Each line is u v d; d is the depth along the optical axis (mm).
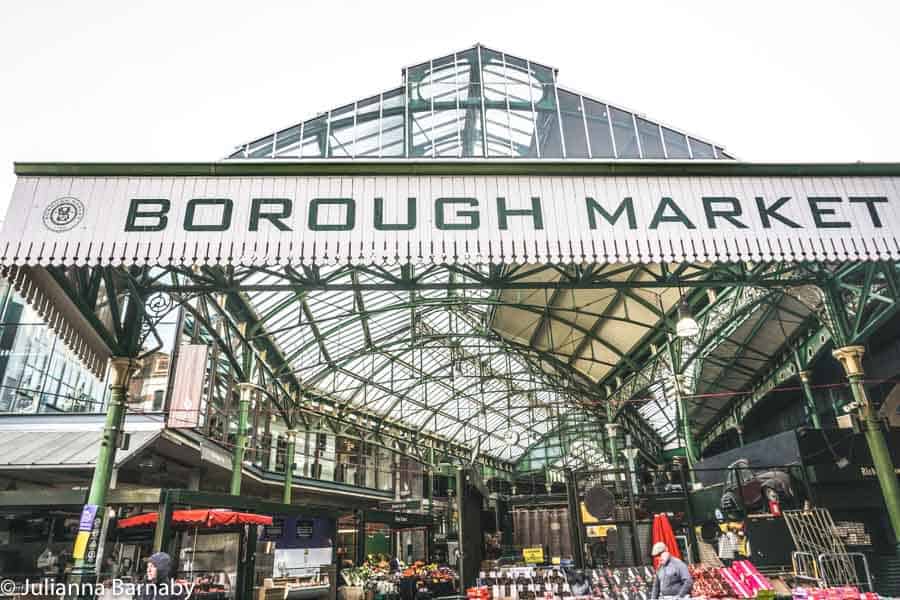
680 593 8609
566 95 14422
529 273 12242
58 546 13102
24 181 8984
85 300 9914
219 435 20766
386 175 9406
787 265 13492
